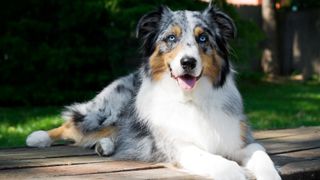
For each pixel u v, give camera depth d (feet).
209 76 5.65
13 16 15.51
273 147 6.46
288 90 17.79
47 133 6.70
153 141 5.73
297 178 5.46
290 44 22.86
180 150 5.50
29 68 14.61
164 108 5.69
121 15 14.49
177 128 5.62
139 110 5.90
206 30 5.63
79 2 14.75
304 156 6.04
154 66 5.74
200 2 15.23
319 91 17.48
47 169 5.43
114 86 6.67
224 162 5.20
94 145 6.47
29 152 6.25
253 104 13.89
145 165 5.57
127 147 5.96
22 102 14.78
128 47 15.19
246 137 5.85
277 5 23.72
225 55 5.80
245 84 19.54
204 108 5.66
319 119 11.32
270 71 22.43
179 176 5.16
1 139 8.98
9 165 5.53
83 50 14.71
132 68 15.10
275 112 12.45
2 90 14.42
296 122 10.77
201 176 5.16
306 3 23.22
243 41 16.97
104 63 15.33
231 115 5.73
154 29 5.81
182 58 5.43
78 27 15.15
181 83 5.49
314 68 22.07
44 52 14.51
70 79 15.06
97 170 5.39
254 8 22.86
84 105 6.73
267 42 22.36
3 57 15.02
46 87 14.85
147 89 5.85
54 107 13.92
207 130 5.64
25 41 14.79
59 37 15.19
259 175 5.18
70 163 5.67
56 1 15.24
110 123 6.45
